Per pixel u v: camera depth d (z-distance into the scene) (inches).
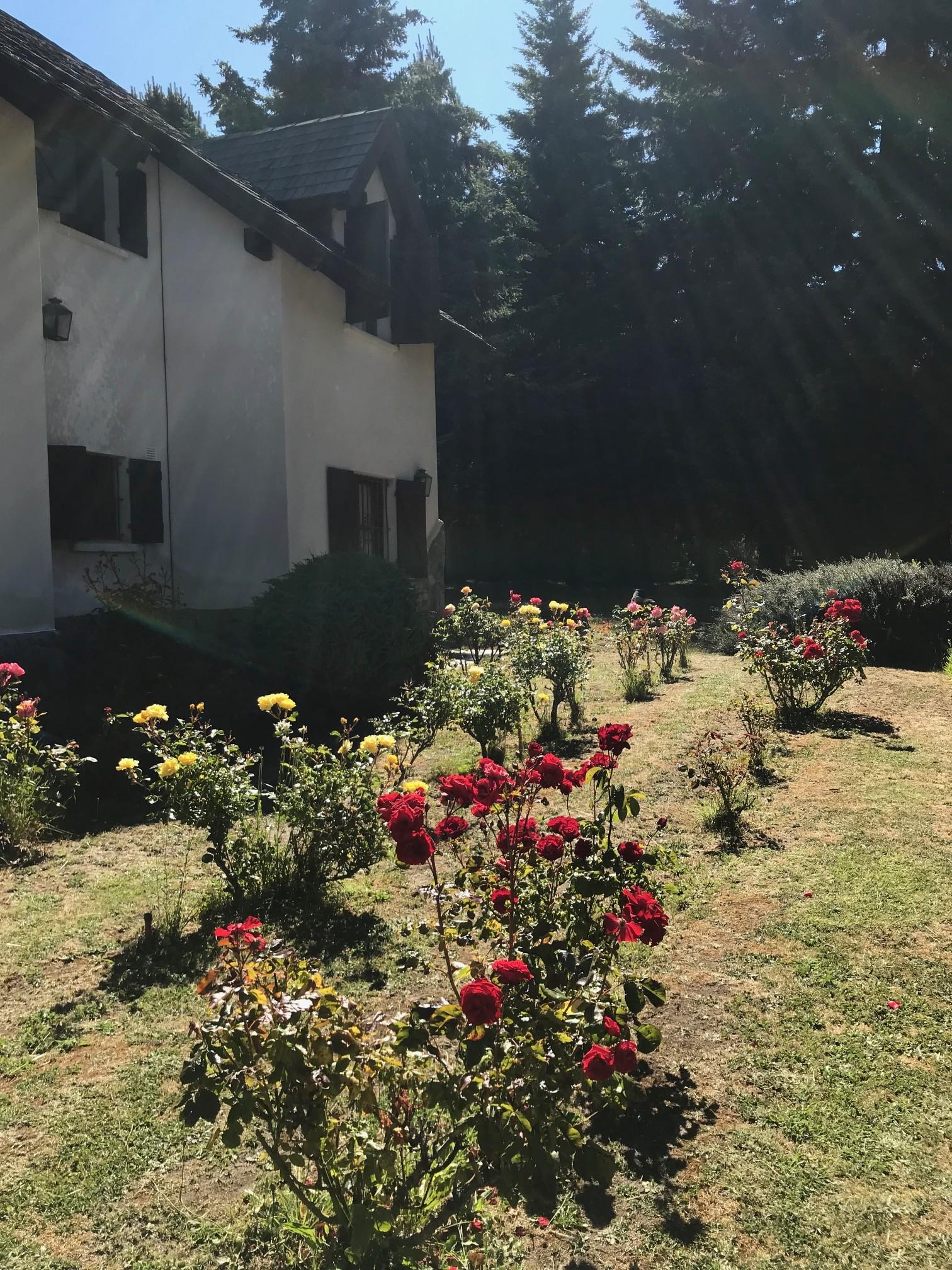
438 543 617.3
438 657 350.3
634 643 424.2
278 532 432.1
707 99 1006.4
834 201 897.5
